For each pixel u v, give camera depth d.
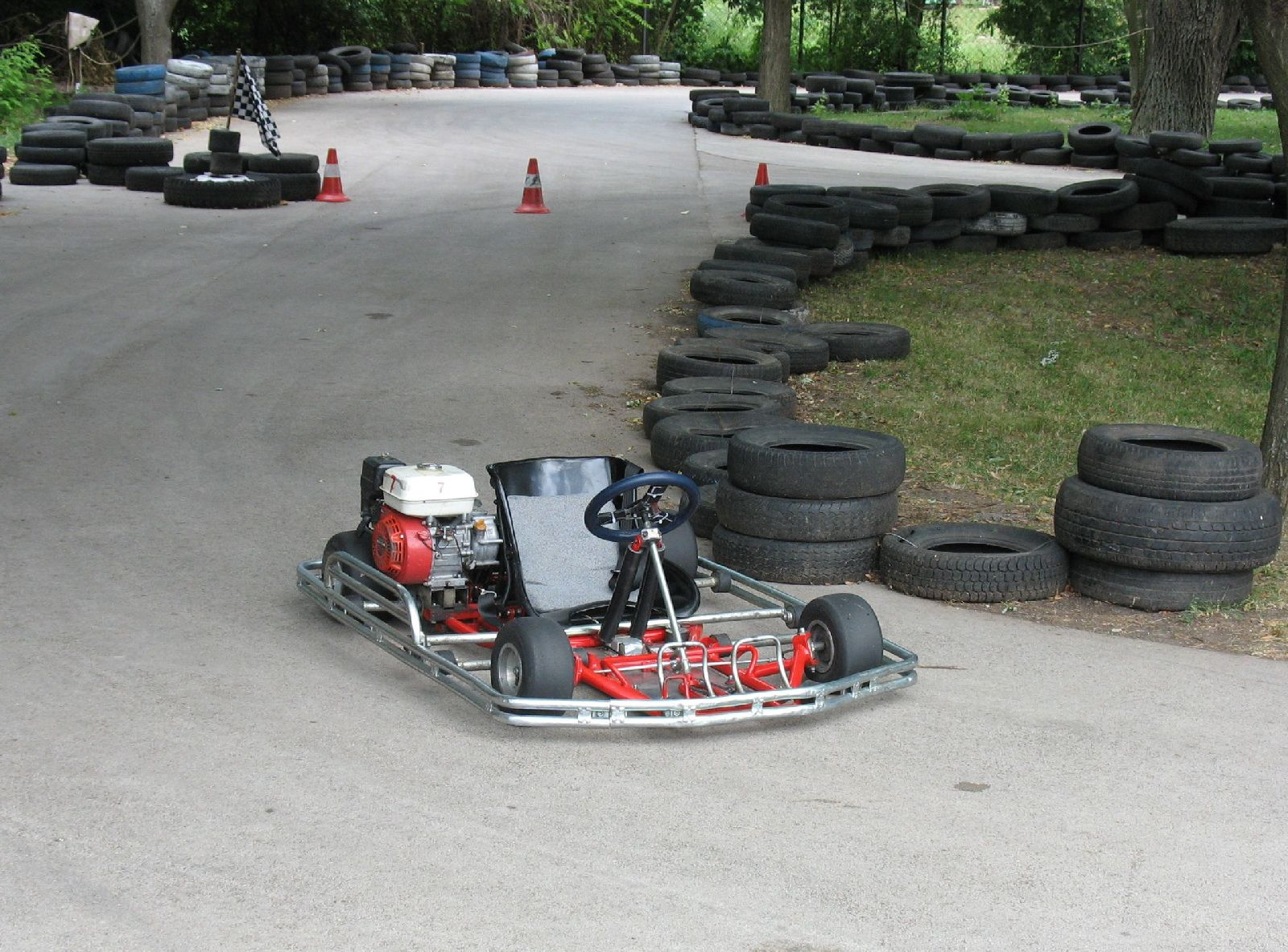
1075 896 4.05
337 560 5.97
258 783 4.59
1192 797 4.73
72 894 3.89
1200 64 23.88
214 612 6.18
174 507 7.60
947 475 8.91
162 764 4.70
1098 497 6.65
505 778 4.69
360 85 37.81
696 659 5.34
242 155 19.03
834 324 12.17
